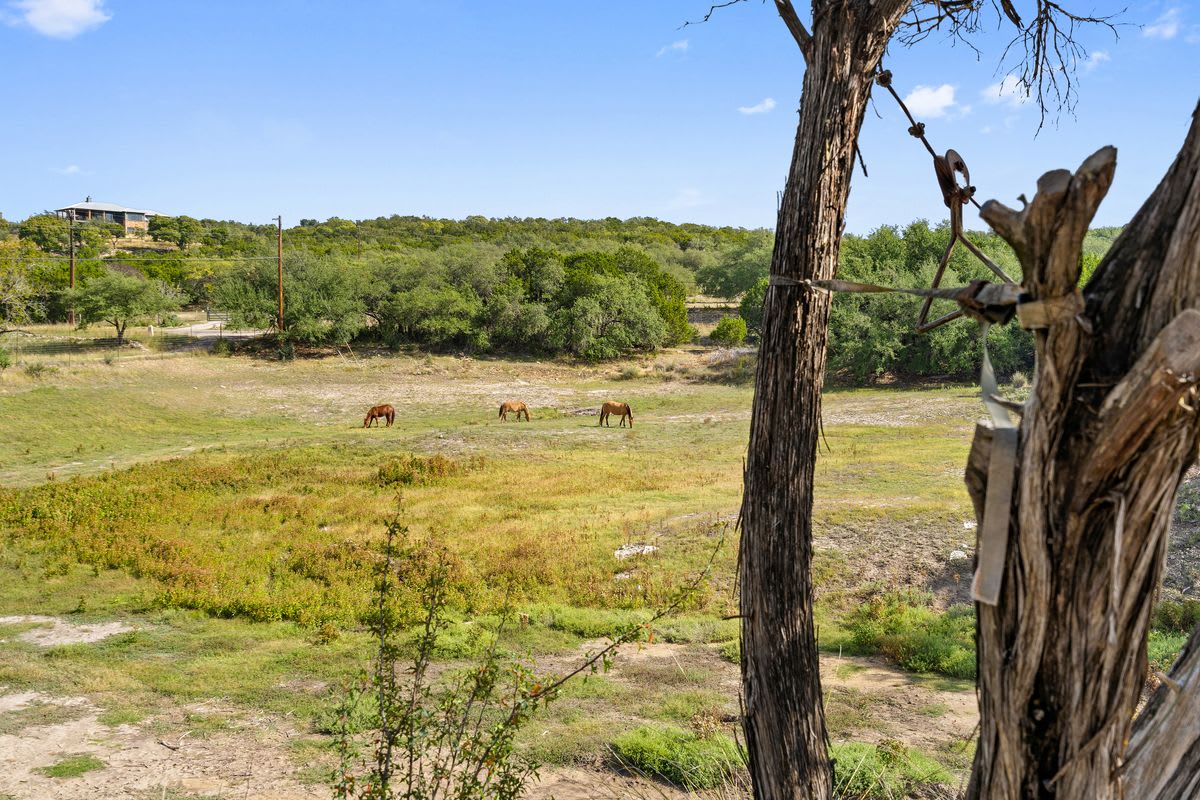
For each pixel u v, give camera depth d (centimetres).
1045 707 165
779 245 309
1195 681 170
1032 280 155
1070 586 160
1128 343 154
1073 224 146
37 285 4962
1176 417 146
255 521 1961
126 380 3981
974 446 170
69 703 1022
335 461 2742
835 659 1170
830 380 4525
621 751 831
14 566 1631
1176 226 152
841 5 298
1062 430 157
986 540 168
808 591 313
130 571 1605
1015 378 3534
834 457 2452
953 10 404
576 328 5350
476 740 441
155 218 13250
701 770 745
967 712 961
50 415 3328
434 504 2120
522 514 1986
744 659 319
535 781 771
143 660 1176
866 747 802
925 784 738
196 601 1406
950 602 1359
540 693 444
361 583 1495
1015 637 167
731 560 1553
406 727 436
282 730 930
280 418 3784
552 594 1454
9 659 1177
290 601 1397
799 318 305
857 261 4531
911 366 4350
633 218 16362
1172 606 1178
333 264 5612
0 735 929
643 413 3888
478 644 1199
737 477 2327
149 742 905
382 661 471
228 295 5262
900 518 1688
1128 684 163
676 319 5891
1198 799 164
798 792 303
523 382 4797
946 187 251
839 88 298
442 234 13312
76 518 1953
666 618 1324
